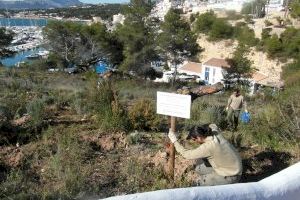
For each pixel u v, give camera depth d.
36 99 9.76
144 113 8.28
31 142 7.16
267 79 50.06
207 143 5.14
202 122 9.20
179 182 5.60
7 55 48.59
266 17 77.00
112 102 8.24
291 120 8.26
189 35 41.47
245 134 8.34
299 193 3.27
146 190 5.41
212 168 5.40
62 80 24.31
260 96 19.14
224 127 9.40
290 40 56.88
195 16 81.62
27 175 5.88
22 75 25.59
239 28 68.50
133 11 40.94
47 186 5.47
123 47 41.59
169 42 40.75
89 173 5.95
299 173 3.33
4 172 6.02
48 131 7.48
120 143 7.30
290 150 7.31
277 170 6.42
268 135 8.05
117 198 2.54
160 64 47.94
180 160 6.47
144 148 7.14
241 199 2.94
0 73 24.88
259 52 60.44
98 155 6.73
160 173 5.95
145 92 19.73
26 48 87.50
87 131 7.77
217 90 6.23
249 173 6.30
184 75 51.56
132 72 39.78
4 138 7.10
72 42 41.59
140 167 6.07
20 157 6.50
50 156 6.49
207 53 69.06
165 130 8.43
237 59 44.31
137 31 39.66
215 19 69.81
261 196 3.04
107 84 9.23
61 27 40.84
